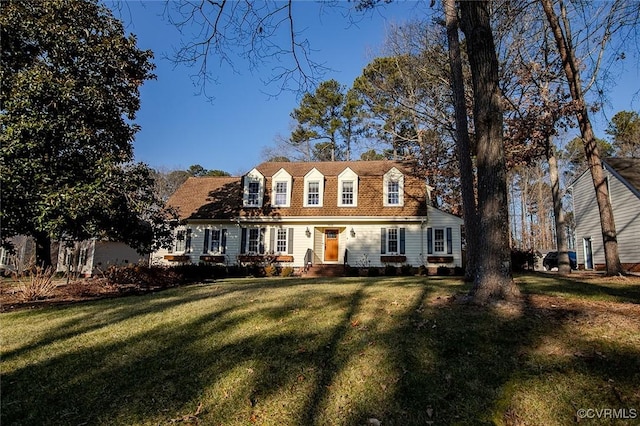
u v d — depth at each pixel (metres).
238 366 4.43
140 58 14.30
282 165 24.02
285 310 6.51
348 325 5.47
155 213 15.30
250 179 22.42
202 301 7.99
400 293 7.48
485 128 6.18
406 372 4.01
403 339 4.74
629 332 4.43
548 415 3.27
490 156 6.11
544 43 15.52
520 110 16.42
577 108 13.44
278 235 21.62
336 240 21.75
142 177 14.05
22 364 4.75
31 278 10.84
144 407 3.71
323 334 5.18
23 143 11.01
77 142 12.32
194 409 3.66
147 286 13.18
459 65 10.60
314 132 33.72
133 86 14.27
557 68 15.47
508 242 6.08
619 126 30.05
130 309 7.66
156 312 7.14
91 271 25.98
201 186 24.77
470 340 4.56
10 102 10.95
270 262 21.05
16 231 11.30
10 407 3.78
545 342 4.35
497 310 5.39
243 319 6.13
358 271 19.34
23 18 11.28
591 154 13.21
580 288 7.81
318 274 19.59
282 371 4.25
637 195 18.25
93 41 12.80
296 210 21.53
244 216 21.61
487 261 6.03
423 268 19.11
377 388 3.80
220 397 3.84
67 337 5.79
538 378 3.70
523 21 15.05
